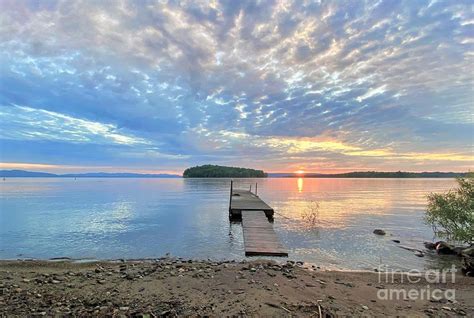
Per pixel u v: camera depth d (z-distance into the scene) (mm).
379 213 29953
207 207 35344
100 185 117625
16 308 5887
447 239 14789
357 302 6652
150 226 21703
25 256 13312
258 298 6605
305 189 89438
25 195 57969
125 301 6383
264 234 16016
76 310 5789
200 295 6836
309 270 10320
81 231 19672
